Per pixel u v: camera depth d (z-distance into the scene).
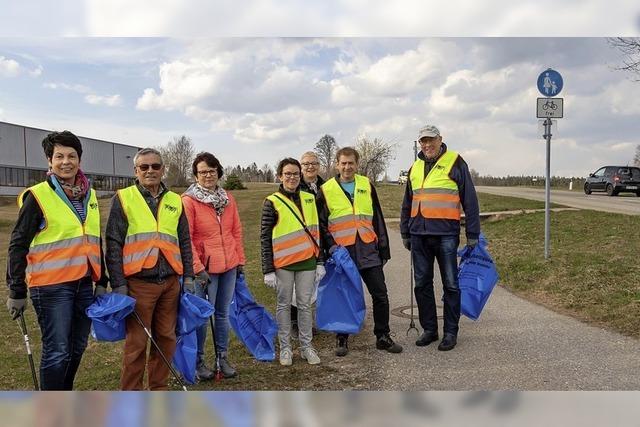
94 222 4.11
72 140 3.99
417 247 5.67
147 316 4.19
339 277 5.38
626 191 28.48
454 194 5.56
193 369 4.51
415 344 5.59
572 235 12.25
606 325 5.90
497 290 7.91
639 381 4.34
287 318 5.21
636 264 8.27
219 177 5.02
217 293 4.92
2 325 7.58
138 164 4.24
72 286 3.95
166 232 4.27
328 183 5.67
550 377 4.49
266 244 5.17
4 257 16.83
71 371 4.17
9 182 47.56
